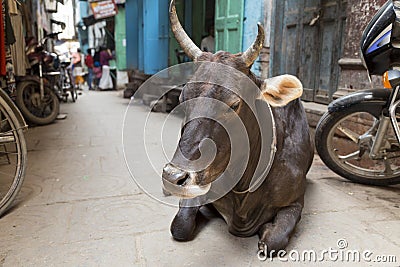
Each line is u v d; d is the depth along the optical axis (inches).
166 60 286.4
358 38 140.9
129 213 97.0
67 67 376.8
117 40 513.0
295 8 183.8
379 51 94.6
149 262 74.0
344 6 155.8
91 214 96.3
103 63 532.7
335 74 164.6
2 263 73.4
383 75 98.7
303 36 181.0
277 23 193.3
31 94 230.2
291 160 80.2
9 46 171.6
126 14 379.2
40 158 150.3
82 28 779.4
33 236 84.4
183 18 293.0
